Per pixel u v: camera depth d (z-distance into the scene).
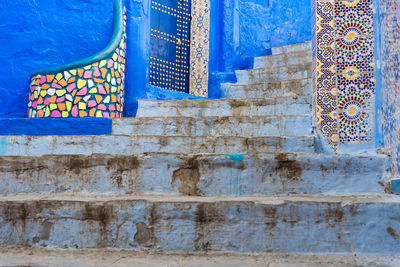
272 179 2.48
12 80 5.52
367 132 3.07
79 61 5.25
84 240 2.19
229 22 7.57
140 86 6.09
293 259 2.03
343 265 1.91
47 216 2.22
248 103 4.66
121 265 1.89
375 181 2.47
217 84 7.24
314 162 2.48
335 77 3.19
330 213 2.14
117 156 2.54
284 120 3.98
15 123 4.83
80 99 5.18
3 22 5.60
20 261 1.95
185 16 7.73
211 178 2.49
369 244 2.10
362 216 2.13
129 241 2.17
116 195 2.48
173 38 7.46
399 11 2.64
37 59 5.64
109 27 6.00
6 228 2.22
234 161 2.50
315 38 3.29
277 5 8.21
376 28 3.12
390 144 2.65
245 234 2.14
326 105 3.19
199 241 2.15
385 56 2.92
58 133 4.87
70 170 2.54
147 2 6.42
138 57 6.15
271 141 3.35
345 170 2.48
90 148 3.60
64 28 5.81
